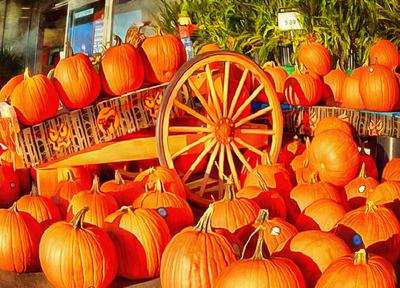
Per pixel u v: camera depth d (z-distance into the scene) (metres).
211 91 4.38
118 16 8.45
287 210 3.81
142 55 4.45
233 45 6.71
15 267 3.36
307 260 2.78
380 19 6.51
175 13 8.00
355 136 5.10
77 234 2.98
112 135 4.29
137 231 3.17
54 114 4.12
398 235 3.17
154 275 3.24
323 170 4.29
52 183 4.25
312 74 5.61
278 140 4.63
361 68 5.52
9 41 11.50
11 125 4.09
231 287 2.48
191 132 4.57
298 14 6.37
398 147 4.98
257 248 2.55
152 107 4.42
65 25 10.22
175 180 3.97
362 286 2.42
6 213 3.38
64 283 2.96
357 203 3.98
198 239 2.78
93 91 4.18
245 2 7.06
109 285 3.17
